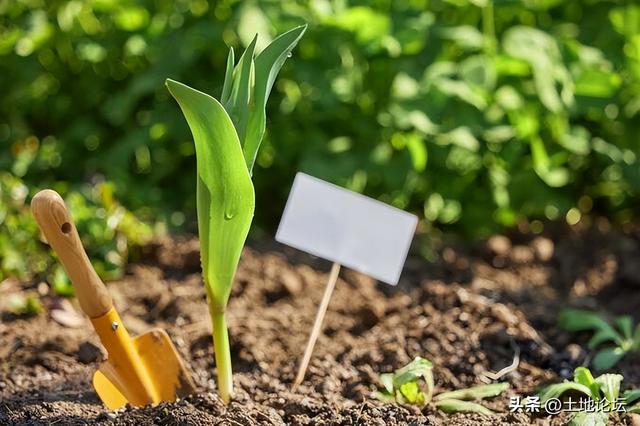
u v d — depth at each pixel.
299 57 3.98
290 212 2.75
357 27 3.82
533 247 3.97
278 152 4.11
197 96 2.04
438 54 3.96
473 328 3.05
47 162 4.25
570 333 3.08
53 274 3.39
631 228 4.33
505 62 3.91
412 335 3.03
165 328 3.14
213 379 2.82
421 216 4.27
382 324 3.19
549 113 4.05
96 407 2.54
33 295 3.31
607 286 3.72
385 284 3.56
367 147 4.01
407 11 4.03
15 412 2.45
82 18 4.38
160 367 2.48
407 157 3.91
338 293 3.47
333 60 3.90
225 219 2.21
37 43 4.33
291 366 2.87
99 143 4.45
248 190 2.17
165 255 3.65
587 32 4.25
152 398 2.44
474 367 2.85
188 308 3.26
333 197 2.76
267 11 3.85
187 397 2.40
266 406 2.55
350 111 4.02
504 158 4.04
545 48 3.87
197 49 4.15
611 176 4.28
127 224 3.64
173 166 4.30
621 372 2.79
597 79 3.94
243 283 3.47
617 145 4.23
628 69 4.14
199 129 2.09
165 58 4.09
